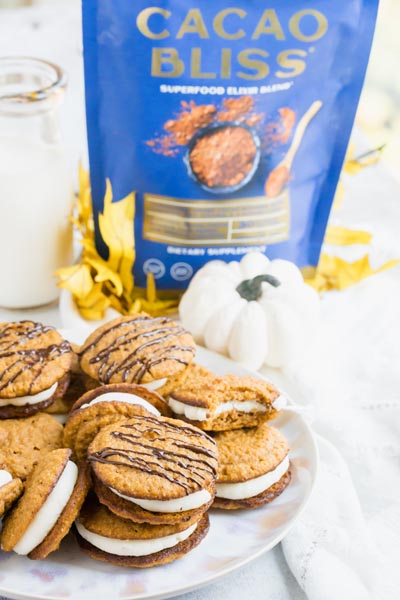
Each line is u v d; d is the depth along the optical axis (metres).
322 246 0.63
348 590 0.42
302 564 0.44
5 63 0.57
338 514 0.46
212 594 0.43
